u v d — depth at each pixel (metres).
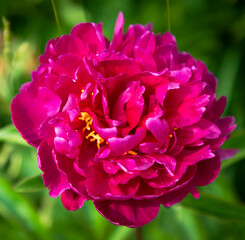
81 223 0.51
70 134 0.34
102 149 0.35
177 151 0.35
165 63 0.36
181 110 0.36
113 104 0.36
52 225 0.50
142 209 0.35
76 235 0.50
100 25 0.36
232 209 0.40
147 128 0.35
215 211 0.40
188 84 0.36
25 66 0.52
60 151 0.34
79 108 0.35
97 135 0.35
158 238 0.50
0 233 0.49
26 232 0.45
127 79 0.36
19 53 0.46
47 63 0.36
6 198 0.45
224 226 0.53
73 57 0.35
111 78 0.35
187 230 0.51
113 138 0.34
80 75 0.35
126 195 0.34
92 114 0.35
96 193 0.34
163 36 0.38
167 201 0.35
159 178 0.35
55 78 0.35
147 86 0.36
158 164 0.35
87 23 0.36
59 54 0.36
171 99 0.36
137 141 0.34
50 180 0.35
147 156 0.35
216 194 0.51
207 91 0.36
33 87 0.36
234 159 0.42
